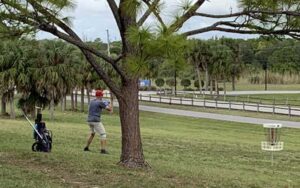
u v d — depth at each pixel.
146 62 8.38
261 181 11.35
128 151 10.77
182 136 24.67
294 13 9.70
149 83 99.50
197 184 9.59
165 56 8.09
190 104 59.38
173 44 7.83
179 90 98.94
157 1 8.48
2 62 40.47
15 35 9.30
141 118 45.53
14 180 8.65
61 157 11.90
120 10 9.52
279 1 9.61
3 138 16.92
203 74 95.62
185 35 8.52
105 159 12.13
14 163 10.66
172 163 13.46
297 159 17.42
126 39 8.78
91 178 9.25
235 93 86.06
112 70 36.94
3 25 9.04
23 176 9.05
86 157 12.31
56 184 8.54
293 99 67.31
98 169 10.22
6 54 40.47
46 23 9.17
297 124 39.06
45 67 41.78
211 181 10.16
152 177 9.73
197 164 14.01
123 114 10.73
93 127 14.62
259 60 102.12
